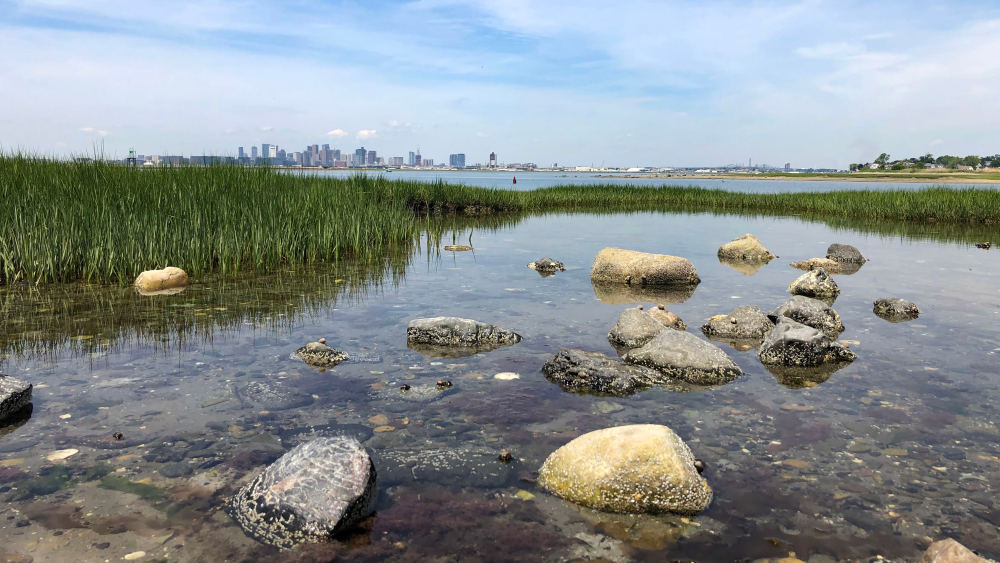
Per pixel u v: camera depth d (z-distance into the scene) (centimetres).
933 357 561
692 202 3291
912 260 1212
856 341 615
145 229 939
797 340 542
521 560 267
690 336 554
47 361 516
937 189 2792
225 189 1198
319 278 923
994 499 318
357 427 397
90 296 770
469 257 1180
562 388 476
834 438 389
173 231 962
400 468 346
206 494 315
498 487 330
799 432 398
